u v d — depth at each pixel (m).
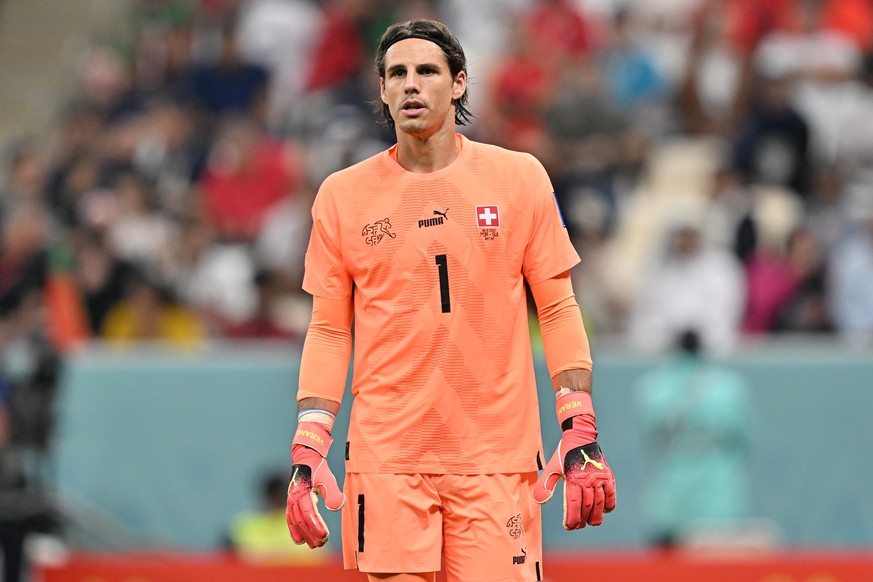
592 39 48.62
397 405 15.28
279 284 39.09
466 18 49.12
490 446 15.22
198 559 28.16
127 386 35.22
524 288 15.84
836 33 47.31
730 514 34.28
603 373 34.62
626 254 41.28
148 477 34.94
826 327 38.75
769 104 43.88
